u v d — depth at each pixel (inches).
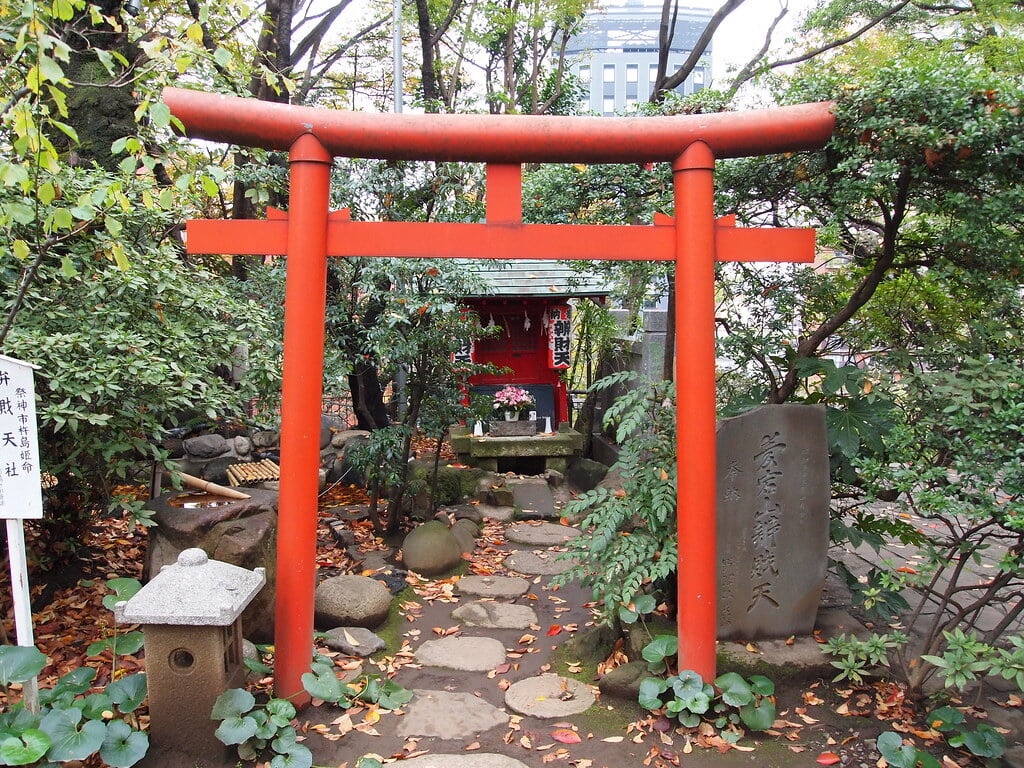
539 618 190.7
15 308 134.9
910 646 162.9
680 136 136.6
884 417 159.3
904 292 193.6
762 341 198.4
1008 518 112.9
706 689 134.3
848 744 129.9
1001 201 135.1
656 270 214.7
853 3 340.5
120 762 107.2
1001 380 124.8
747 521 149.9
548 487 319.0
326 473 316.2
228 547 158.9
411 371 250.4
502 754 127.3
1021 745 127.4
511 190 142.3
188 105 130.7
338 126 135.2
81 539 199.3
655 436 175.5
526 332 369.1
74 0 125.3
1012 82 133.0
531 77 479.2
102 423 137.6
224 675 120.3
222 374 239.5
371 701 142.4
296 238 135.3
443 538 224.7
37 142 117.3
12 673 110.7
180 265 182.1
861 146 138.4
